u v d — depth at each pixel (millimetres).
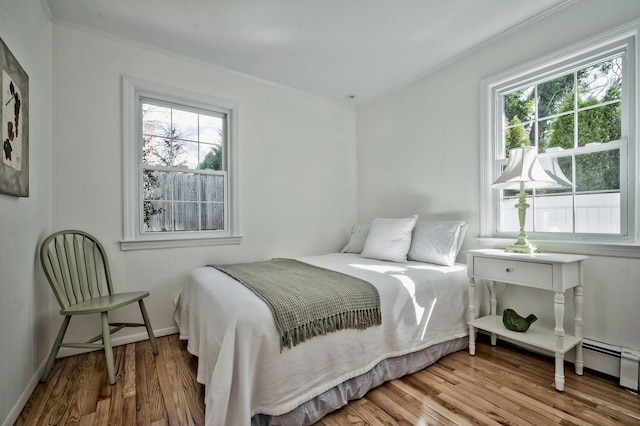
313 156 3516
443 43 2502
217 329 1408
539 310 2156
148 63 2521
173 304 2609
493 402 1589
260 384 1345
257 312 1379
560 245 2047
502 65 2398
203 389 1727
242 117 3008
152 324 2514
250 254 3051
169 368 1974
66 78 2203
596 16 1911
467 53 2613
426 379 1834
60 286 1953
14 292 1505
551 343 1804
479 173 2562
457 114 2732
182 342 2414
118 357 2137
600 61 1942
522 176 1935
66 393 1685
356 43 2490
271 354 1359
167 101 2674
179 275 2650
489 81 2471
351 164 3852
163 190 2662
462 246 2680
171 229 2689
